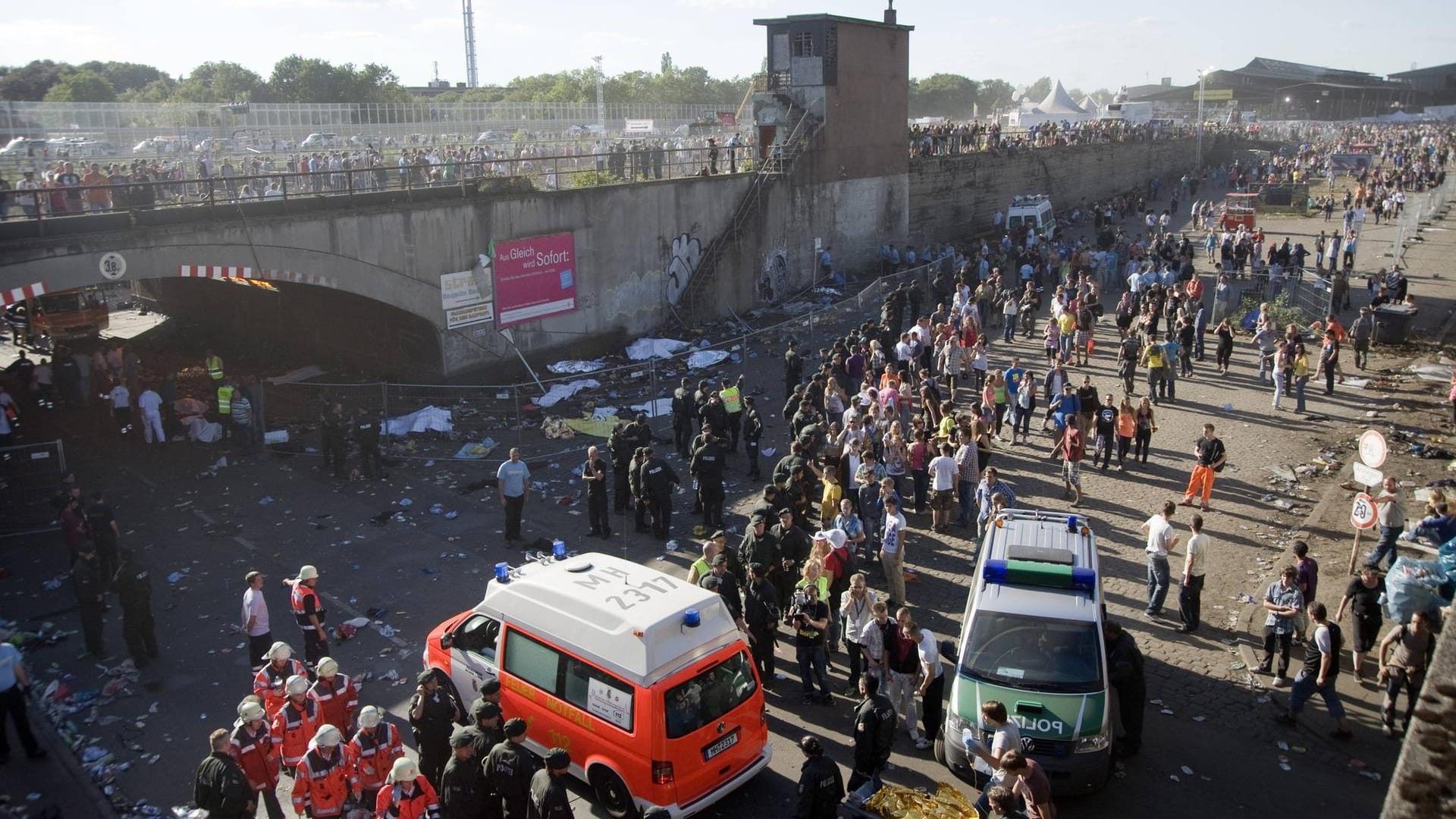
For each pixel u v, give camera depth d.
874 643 10.74
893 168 41.72
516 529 16.12
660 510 16.16
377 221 22.70
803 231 37.16
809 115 37.25
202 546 15.96
